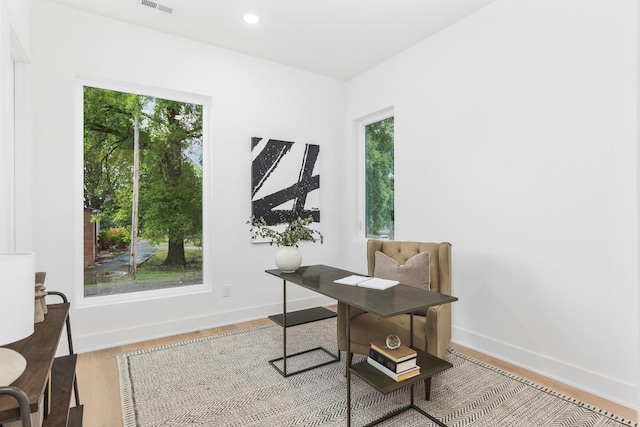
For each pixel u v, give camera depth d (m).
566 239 2.28
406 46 3.42
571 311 2.26
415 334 2.14
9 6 1.93
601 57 2.11
